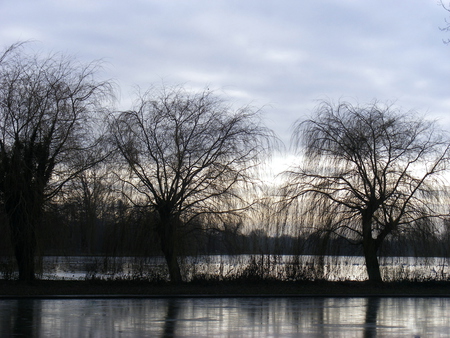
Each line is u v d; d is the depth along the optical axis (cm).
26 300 2286
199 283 2838
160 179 2816
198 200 2812
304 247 2966
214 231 2809
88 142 2730
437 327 1619
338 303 2319
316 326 1614
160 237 2792
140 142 2803
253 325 1617
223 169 2794
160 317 1772
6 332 1434
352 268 3072
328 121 2970
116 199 2764
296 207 2930
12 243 2517
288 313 1930
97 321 1656
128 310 1962
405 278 3012
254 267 2953
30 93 2598
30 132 2583
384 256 2978
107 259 2806
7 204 2519
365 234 2939
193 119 2850
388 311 2031
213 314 1873
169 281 2825
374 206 2877
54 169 2667
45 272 2853
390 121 2927
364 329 1562
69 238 2727
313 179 2953
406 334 1478
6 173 2497
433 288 2931
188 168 2808
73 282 2811
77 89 2709
